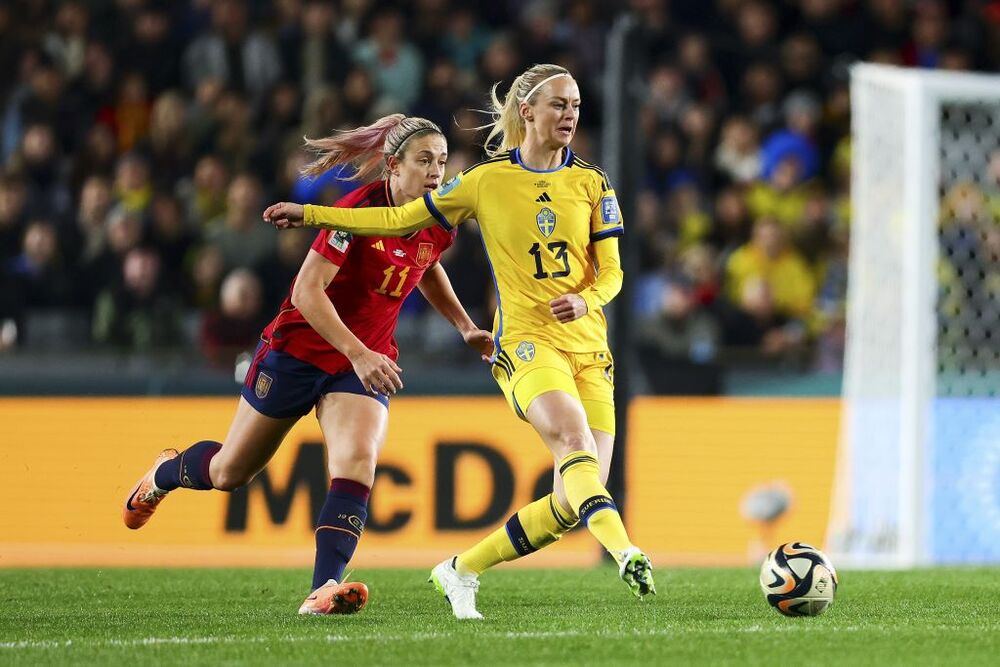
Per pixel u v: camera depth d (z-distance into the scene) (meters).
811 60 49.19
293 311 19.39
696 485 34.44
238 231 41.66
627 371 30.77
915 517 32.16
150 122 48.41
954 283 39.28
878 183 34.41
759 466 34.53
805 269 43.38
